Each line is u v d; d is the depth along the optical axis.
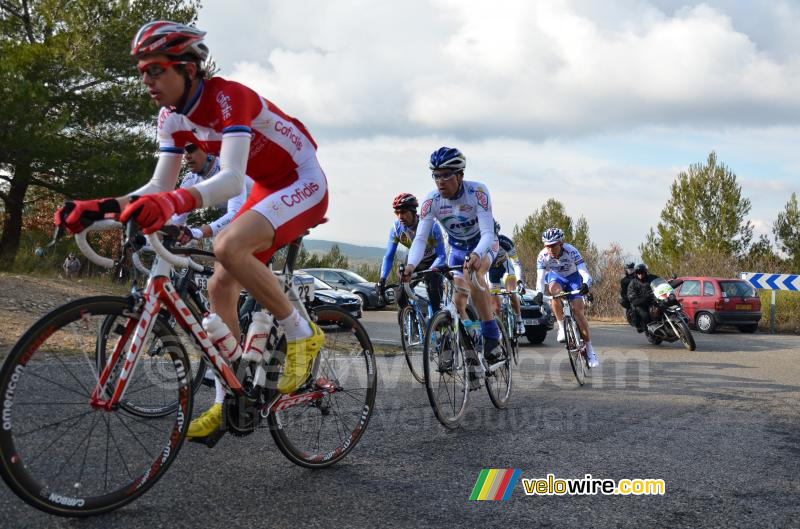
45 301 8.05
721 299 14.62
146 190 2.56
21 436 1.92
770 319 15.90
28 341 1.94
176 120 2.54
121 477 2.16
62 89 15.27
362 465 2.88
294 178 2.62
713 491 2.70
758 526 2.32
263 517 2.19
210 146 2.52
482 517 2.31
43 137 13.61
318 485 2.55
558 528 2.24
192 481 2.50
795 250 24.61
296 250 2.73
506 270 7.73
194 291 3.24
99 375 2.12
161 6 16.81
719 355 9.18
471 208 4.62
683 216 25.53
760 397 5.25
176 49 2.22
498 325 4.42
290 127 2.57
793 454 3.37
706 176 25.27
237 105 2.29
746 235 25.09
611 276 22.34
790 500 2.61
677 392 5.39
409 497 2.48
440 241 6.58
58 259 13.51
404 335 5.84
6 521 1.98
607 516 2.37
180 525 2.07
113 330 2.16
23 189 16.12
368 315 17.55
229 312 2.67
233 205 3.58
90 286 10.31
